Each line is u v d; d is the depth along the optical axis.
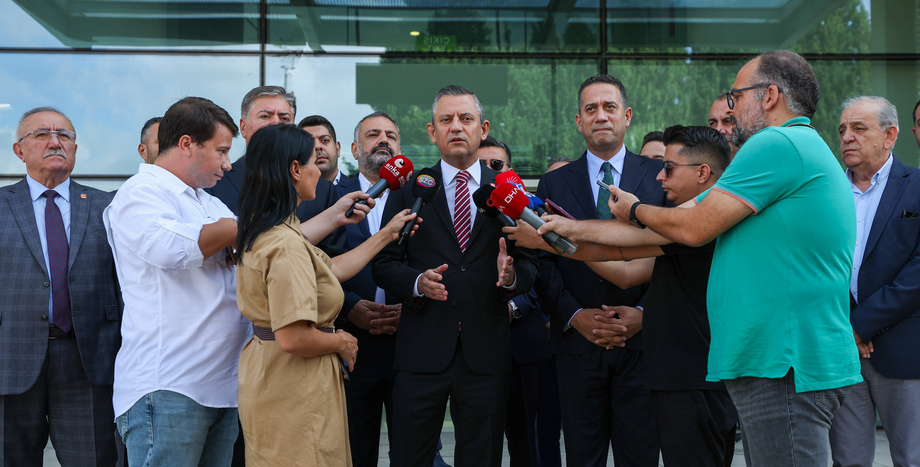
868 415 3.62
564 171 3.92
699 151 3.07
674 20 7.46
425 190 3.29
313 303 2.54
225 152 2.93
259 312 2.61
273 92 4.07
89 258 3.54
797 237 2.42
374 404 4.00
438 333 3.31
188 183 2.88
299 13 7.43
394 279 3.33
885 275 3.56
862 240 3.71
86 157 7.24
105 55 7.27
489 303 3.35
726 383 2.61
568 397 3.61
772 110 2.59
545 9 7.46
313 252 2.71
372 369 3.95
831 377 2.40
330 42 7.43
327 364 2.67
